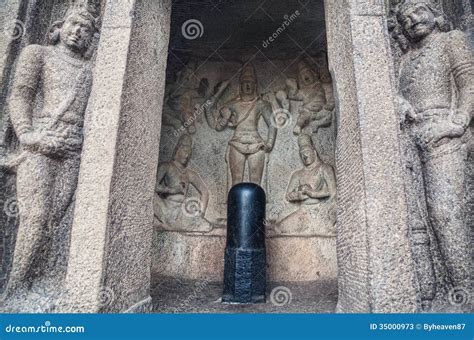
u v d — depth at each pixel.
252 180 4.07
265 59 4.59
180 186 3.99
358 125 2.19
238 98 4.43
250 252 3.00
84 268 2.03
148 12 2.68
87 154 2.18
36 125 2.39
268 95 4.46
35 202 2.25
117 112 2.22
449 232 2.21
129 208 2.35
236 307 2.83
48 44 2.62
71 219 2.36
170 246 3.82
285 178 4.18
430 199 2.30
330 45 2.85
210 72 4.57
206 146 4.34
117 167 2.20
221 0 4.05
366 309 2.00
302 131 4.22
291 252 3.76
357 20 2.37
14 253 2.23
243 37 4.56
